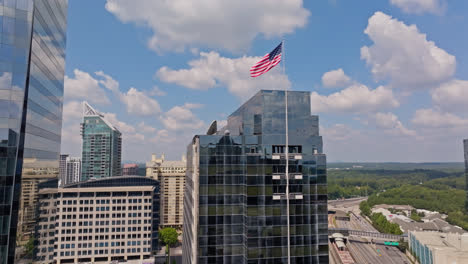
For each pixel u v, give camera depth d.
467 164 143.62
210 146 56.56
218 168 56.25
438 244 131.88
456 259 113.56
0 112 43.66
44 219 57.31
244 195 55.19
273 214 54.56
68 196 150.50
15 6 46.12
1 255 42.19
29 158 49.00
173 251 181.12
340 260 153.75
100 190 154.12
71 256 147.38
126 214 156.00
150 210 159.12
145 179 168.50
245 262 53.62
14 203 44.22
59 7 63.84
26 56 46.94
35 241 52.62
